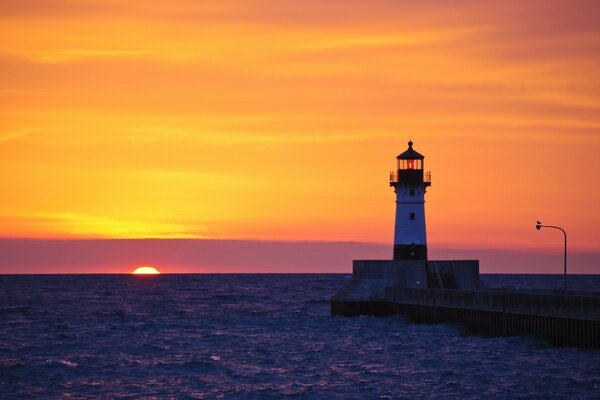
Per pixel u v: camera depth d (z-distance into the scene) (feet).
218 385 299.79
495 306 384.68
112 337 459.32
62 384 304.09
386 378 306.55
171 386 298.97
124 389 294.25
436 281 513.45
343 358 360.28
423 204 521.65
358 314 518.78
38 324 549.54
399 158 519.19
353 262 551.59
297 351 387.14
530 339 352.08
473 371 311.06
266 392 284.00
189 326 530.27
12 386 299.38
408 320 487.20
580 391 269.03
